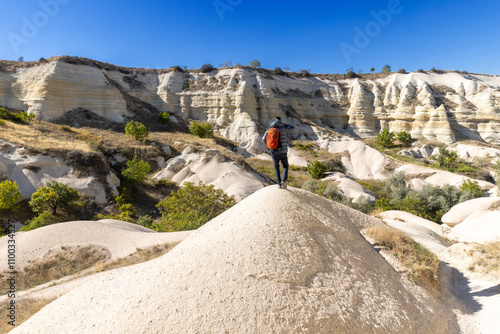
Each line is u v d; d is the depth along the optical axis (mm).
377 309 4543
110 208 26469
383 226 8539
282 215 5809
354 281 4957
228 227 5766
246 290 4121
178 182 34781
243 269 4473
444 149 52406
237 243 5043
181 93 63688
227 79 65625
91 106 46469
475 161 49906
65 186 23578
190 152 40250
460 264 7848
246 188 32188
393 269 6285
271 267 4555
